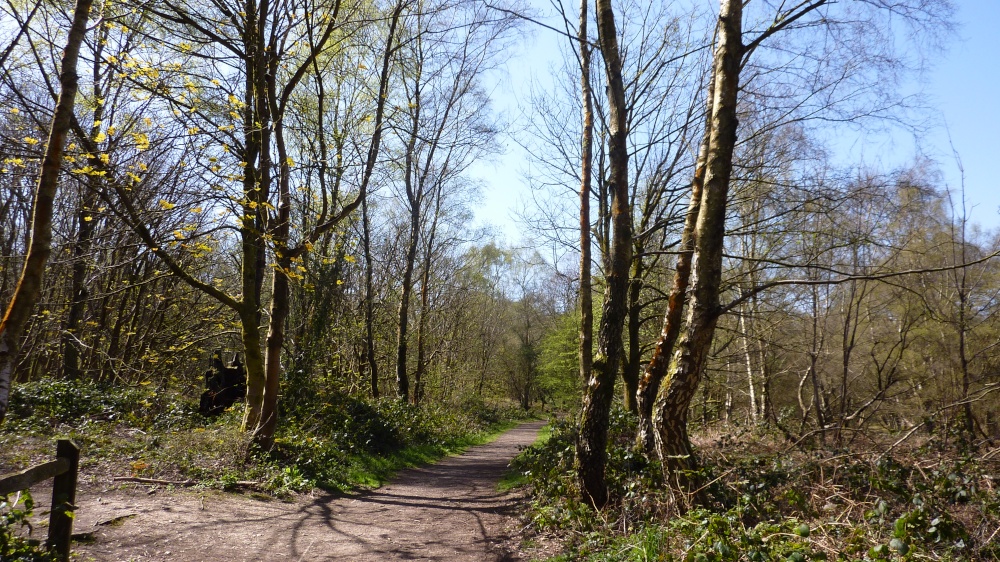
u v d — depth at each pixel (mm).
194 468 9688
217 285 17469
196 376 22531
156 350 19531
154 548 6191
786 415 13906
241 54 11188
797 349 16562
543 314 52250
